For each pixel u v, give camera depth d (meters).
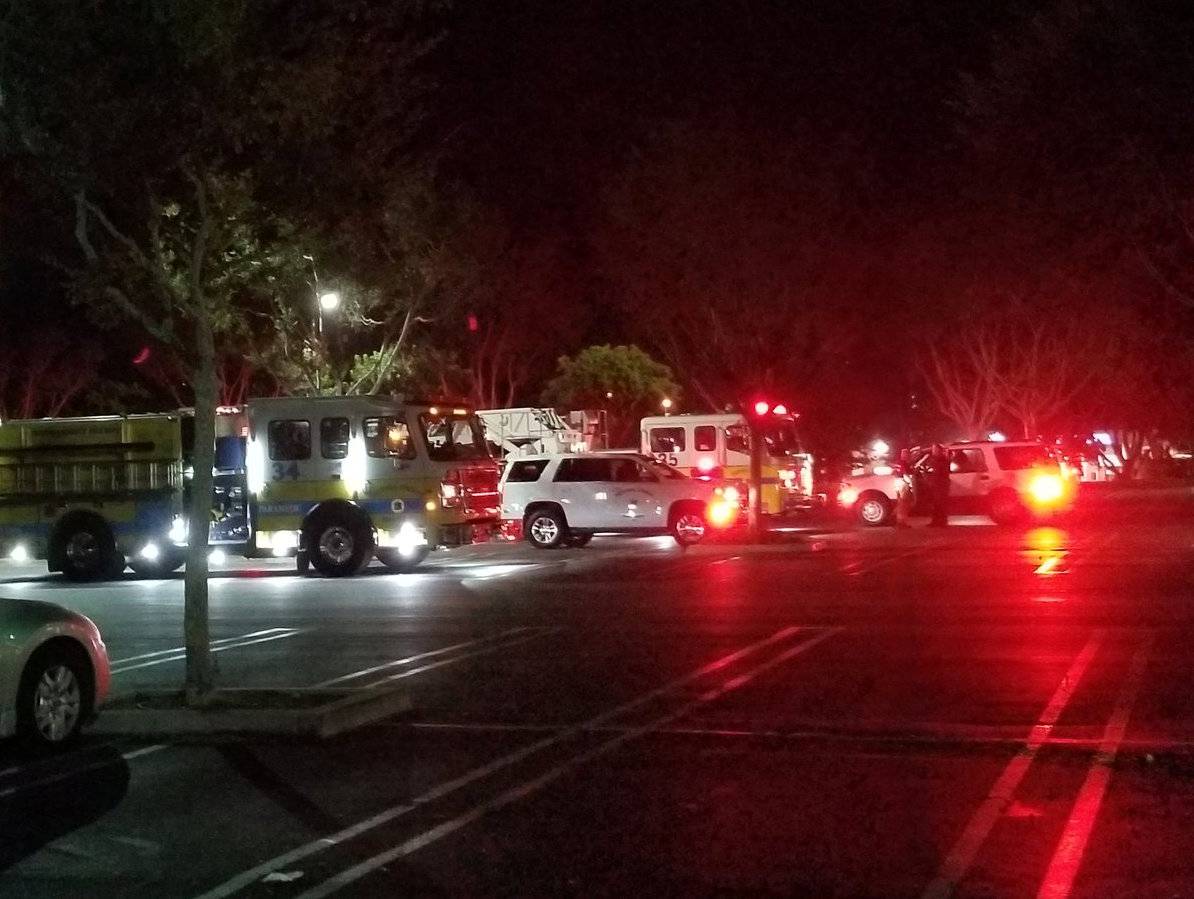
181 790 10.27
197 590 12.74
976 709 12.49
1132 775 10.12
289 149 13.62
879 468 39.50
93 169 12.83
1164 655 15.02
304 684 14.71
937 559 27.56
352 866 8.35
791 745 11.28
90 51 12.52
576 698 13.54
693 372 44.03
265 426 27.39
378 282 34.34
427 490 26.91
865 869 8.09
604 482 32.94
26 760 11.34
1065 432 71.19
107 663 12.26
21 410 53.31
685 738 11.62
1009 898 7.58
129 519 28.14
